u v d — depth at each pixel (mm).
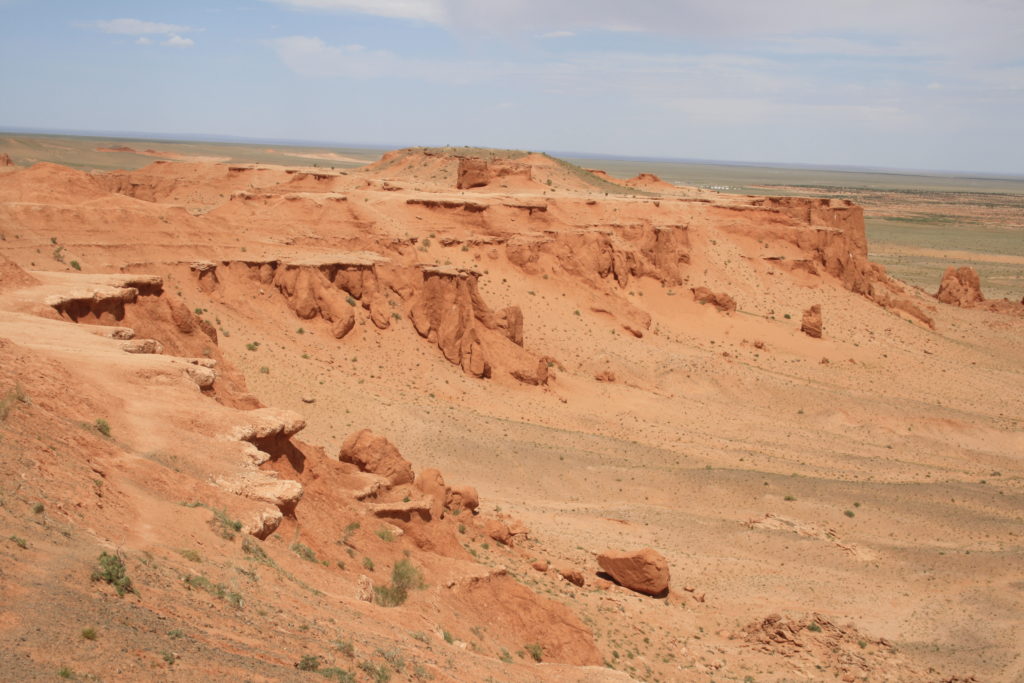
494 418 67062
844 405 84938
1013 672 39625
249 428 28219
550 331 89375
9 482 16688
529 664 25312
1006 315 134875
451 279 76812
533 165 168875
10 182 74188
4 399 20656
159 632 13766
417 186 141500
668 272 111125
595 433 70312
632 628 38250
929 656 40781
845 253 126562
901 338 112938
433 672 17734
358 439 38500
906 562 50094
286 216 86438
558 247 100625
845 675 36969
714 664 36688
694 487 59312
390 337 73875
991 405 93375
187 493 21828
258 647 14820
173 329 45938
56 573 14055
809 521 55219
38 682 10953
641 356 90438
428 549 34031
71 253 61625
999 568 48906
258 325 67375
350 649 16406
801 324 107562
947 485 61562
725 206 127312
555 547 47094
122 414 25703
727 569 48812
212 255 70938
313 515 28250
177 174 154625
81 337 33688
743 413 82125
